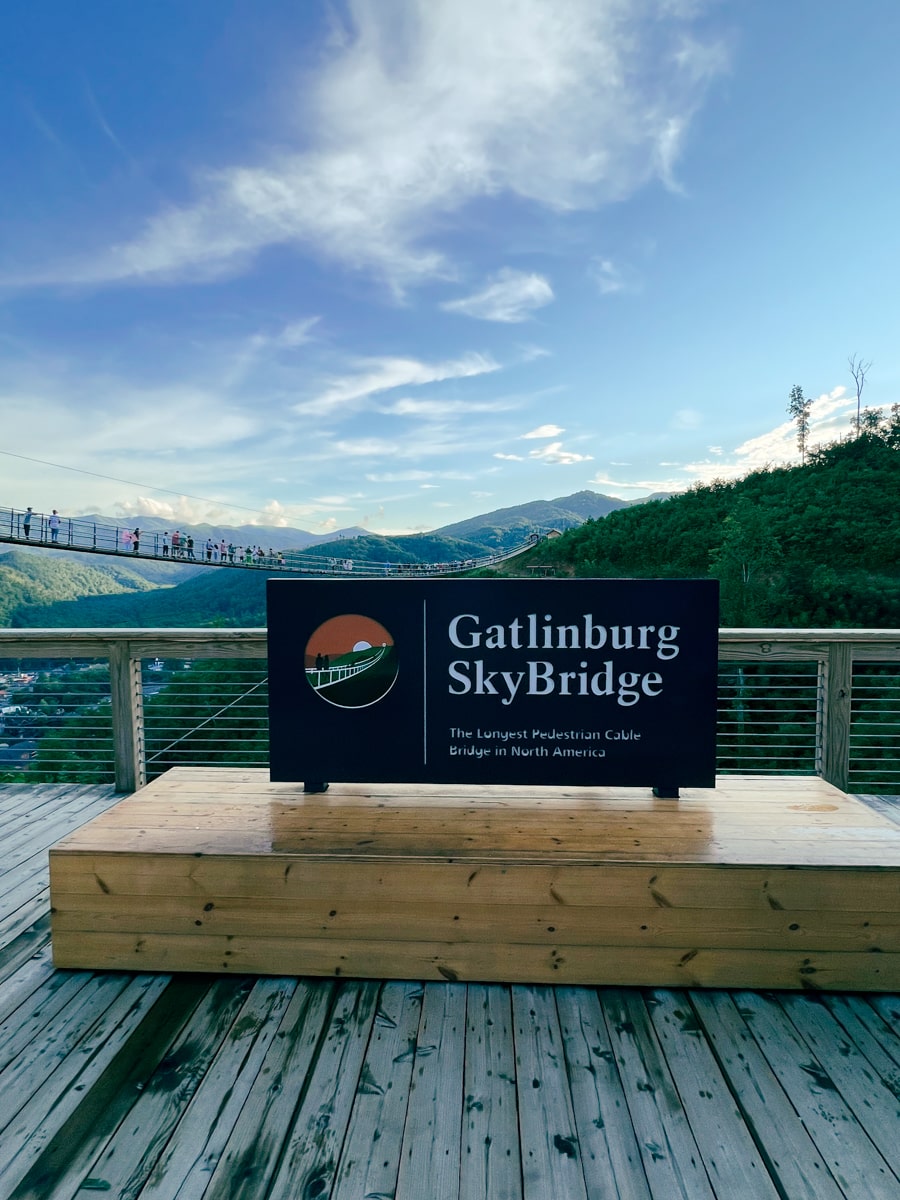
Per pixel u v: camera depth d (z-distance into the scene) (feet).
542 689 7.38
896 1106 4.59
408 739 7.47
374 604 7.43
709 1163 4.12
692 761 7.36
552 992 5.92
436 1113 4.52
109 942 6.24
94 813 10.68
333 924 6.08
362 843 6.32
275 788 7.99
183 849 6.19
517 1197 3.88
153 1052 5.15
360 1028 5.42
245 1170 4.07
